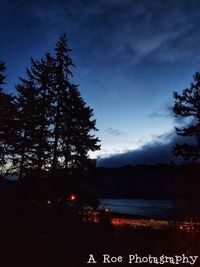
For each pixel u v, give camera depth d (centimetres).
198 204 2623
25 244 1684
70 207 2691
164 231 2200
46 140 2797
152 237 2109
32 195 2642
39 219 2205
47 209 2577
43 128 2805
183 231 1841
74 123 2881
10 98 2964
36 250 1616
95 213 2650
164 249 1755
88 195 2848
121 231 2383
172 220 2348
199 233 1781
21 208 2406
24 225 2017
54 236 1891
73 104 2870
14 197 2541
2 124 2912
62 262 1494
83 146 2928
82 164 2891
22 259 1459
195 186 2938
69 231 2036
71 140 2820
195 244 1695
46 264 1429
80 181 2952
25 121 2845
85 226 2264
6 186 2633
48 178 2731
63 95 2839
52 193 2706
